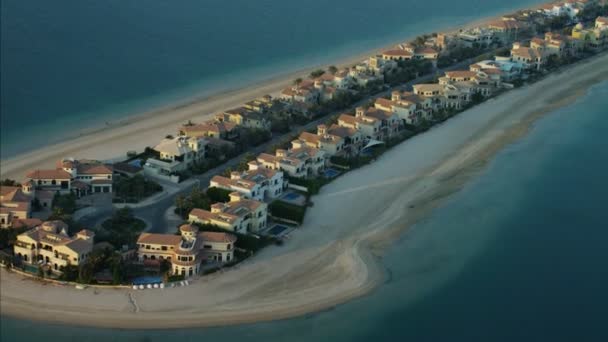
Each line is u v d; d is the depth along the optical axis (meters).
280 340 157.25
